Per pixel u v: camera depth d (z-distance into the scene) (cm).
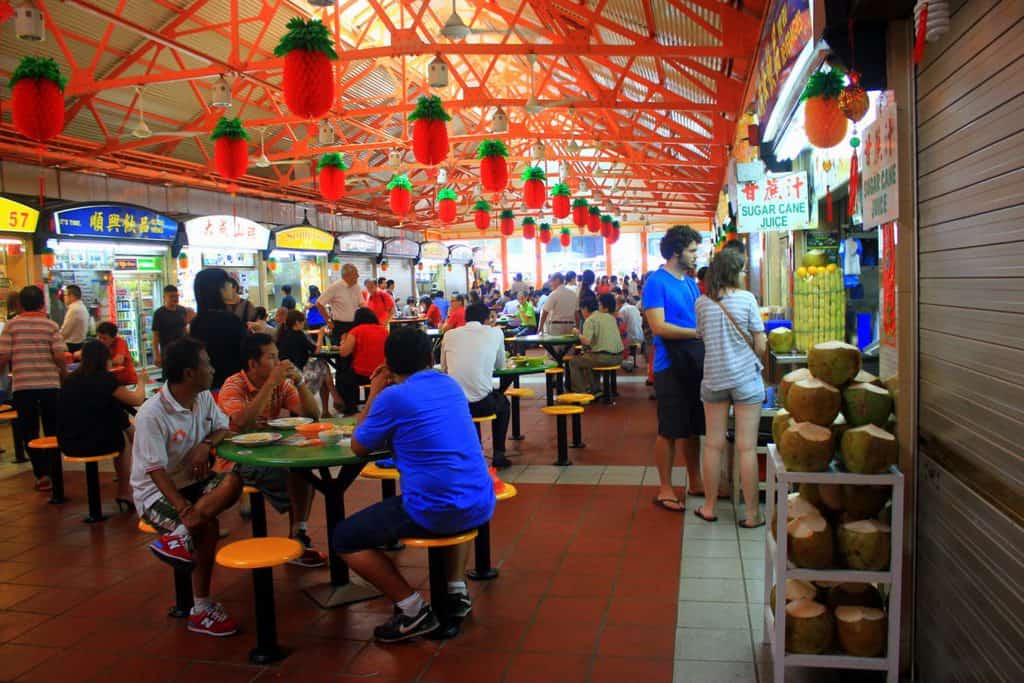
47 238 1123
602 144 1738
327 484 386
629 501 524
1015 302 197
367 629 347
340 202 2134
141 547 472
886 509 285
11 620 367
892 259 282
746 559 407
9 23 951
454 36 782
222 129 740
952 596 242
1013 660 198
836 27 276
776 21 460
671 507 497
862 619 268
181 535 337
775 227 578
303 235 1845
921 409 271
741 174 594
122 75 1205
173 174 1393
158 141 1200
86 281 1255
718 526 462
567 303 1080
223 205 1700
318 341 1054
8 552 467
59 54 1070
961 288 234
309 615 364
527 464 643
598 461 646
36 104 507
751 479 451
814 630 270
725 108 982
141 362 1360
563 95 1745
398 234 2783
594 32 1084
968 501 229
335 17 877
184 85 1316
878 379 290
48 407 623
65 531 508
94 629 355
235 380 422
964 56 228
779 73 445
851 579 263
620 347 952
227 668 315
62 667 319
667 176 2061
